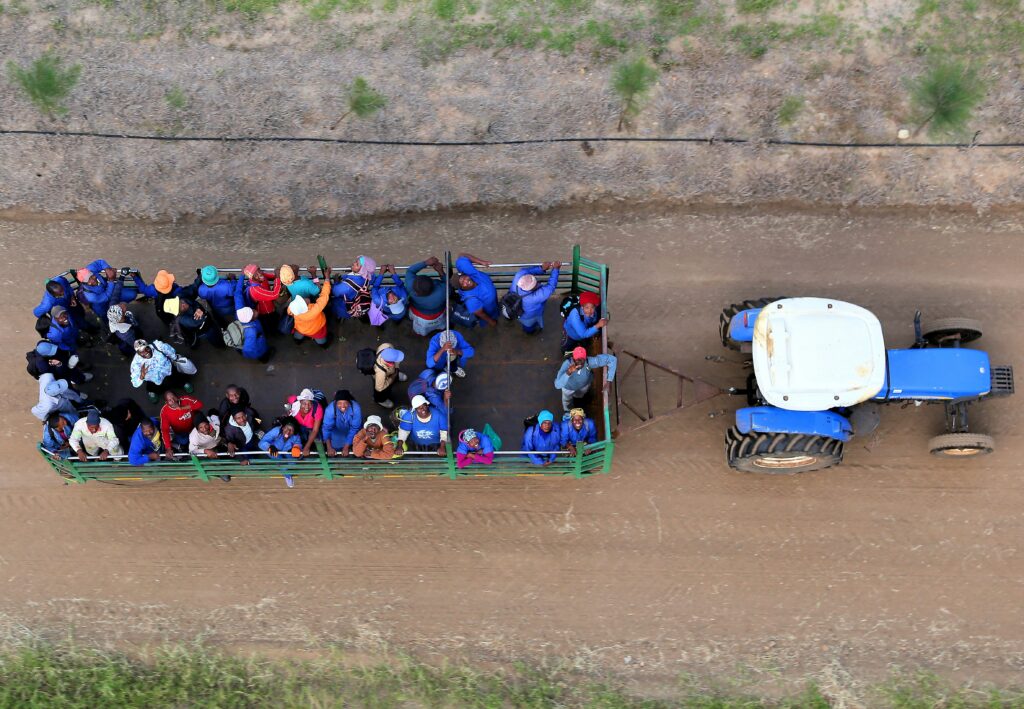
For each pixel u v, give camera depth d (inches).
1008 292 432.5
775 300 392.2
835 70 476.1
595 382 395.5
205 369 408.8
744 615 394.6
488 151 472.4
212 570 410.0
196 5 507.8
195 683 394.9
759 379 369.4
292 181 472.1
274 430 358.6
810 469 390.9
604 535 407.5
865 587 394.6
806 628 391.5
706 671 388.5
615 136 471.8
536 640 396.2
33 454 423.8
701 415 420.5
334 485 417.7
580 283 407.8
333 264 458.3
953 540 397.7
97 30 506.0
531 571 404.5
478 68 488.7
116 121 486.3
